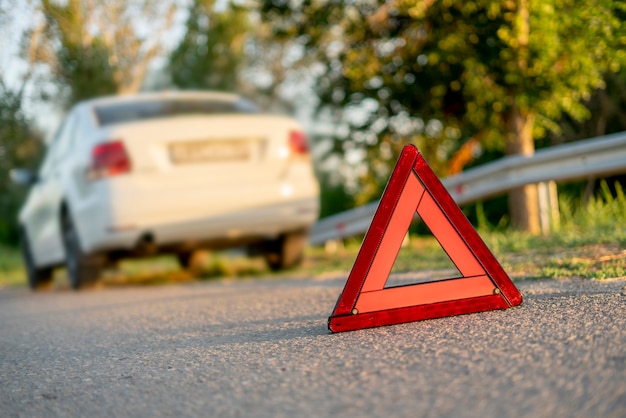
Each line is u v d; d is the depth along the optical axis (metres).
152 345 3.75
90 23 11.82
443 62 8.85
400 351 2.93
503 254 6.00
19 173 9.12
